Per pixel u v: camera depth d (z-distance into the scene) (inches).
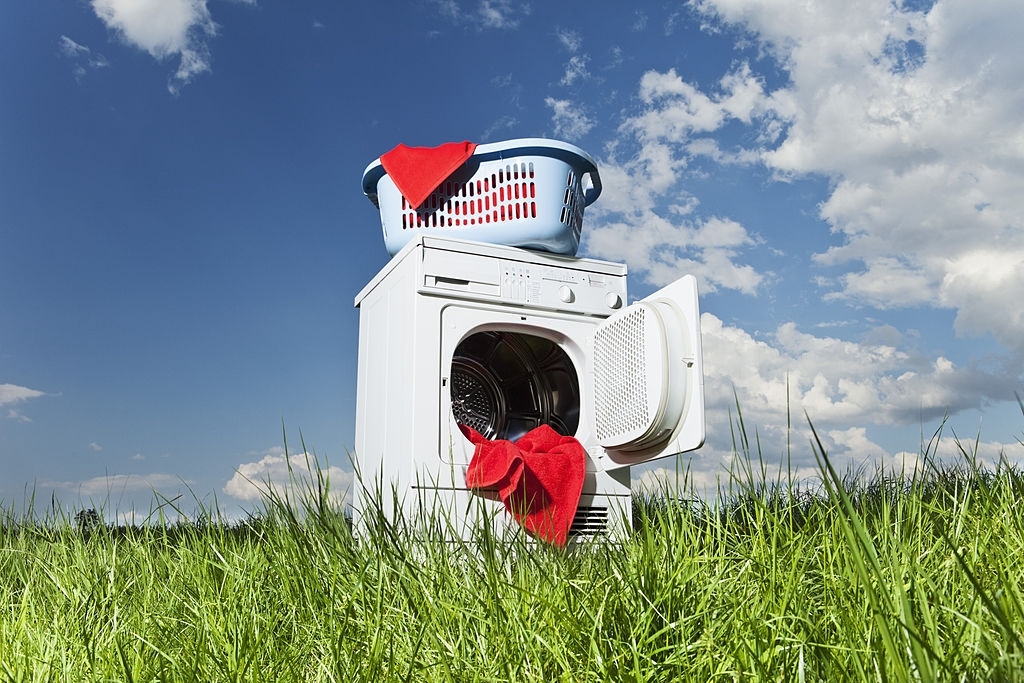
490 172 121.2
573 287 121.9
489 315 115.7
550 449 110.3
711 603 47.2
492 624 49.6
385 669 49.0
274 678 49.9
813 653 38.4
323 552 70.3
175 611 64.6
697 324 102.8
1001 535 50.6
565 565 61.1
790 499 49.1
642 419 104.3
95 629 59.0
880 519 54.5
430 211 121.7
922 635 34.1
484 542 65.9
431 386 109.4
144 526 84.4
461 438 109.3
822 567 47.4
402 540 71.6
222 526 81.0
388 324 120.8
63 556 81.9
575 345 120.3
